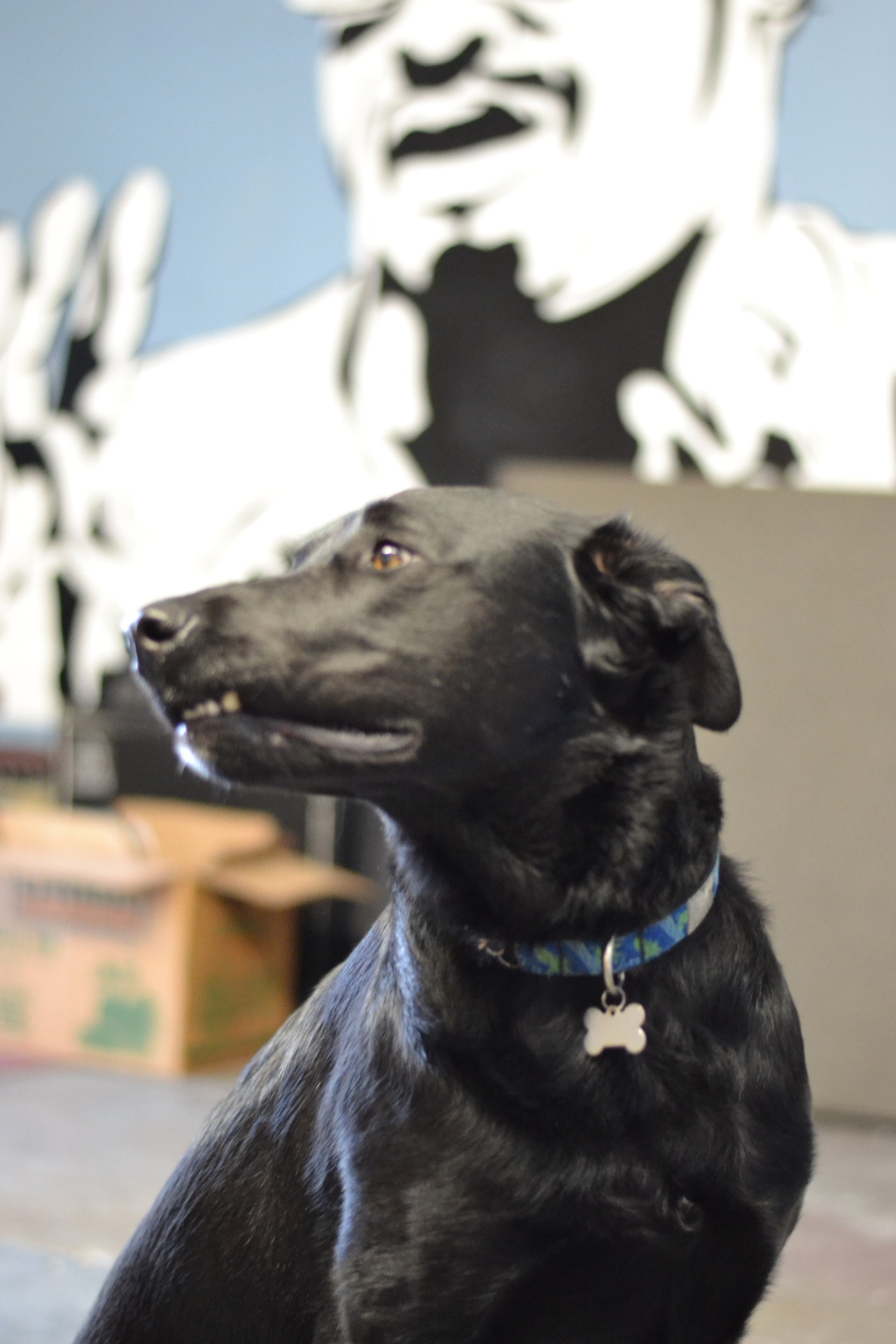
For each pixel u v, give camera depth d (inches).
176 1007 185.6
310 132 227.9
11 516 243.1
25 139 243.3
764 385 205.2
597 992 65.0
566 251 214.2
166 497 236.4
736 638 175.9
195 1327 73.5
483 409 219.1
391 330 223.9
